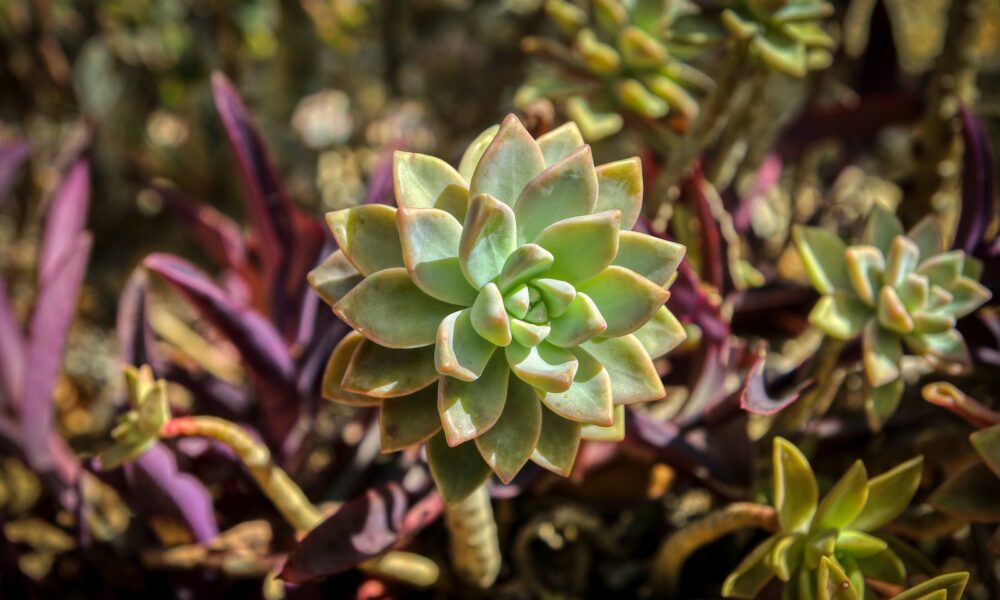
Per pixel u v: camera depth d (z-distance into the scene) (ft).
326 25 2.04
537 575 1.54
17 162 1.61
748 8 1.37
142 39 2.10
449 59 2.11
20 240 2.04
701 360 1.42
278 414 1.42
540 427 1.12
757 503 1.35
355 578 1.42
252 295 1.70
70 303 1.48
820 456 1.45
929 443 1.43
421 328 1.09
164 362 1.49
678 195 1.50
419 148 2.17
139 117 2.17
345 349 1.15
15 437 1.48
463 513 1.30
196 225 1.71
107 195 2.14
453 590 1.49
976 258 1.41
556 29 2.04
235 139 1.42
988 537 1.44
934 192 1.71
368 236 1.11
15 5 1.95
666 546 1.38
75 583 1.50
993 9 2.28
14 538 1.61
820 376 1.31
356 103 2.22
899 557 1.31
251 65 2.22
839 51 1.85
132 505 1.39
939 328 1.24
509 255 1.08
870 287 1.26
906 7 2.48
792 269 1.95
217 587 1.42
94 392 1.95
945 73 1.64
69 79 2.05
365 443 1.47
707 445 1.41
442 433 1.15
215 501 1.44
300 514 1.28
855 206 2.06
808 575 1.25
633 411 1.36
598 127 1.52
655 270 1.11
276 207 1.46
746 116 1.59
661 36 1.55
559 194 1.09
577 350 1.11
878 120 1.73
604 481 1.52
